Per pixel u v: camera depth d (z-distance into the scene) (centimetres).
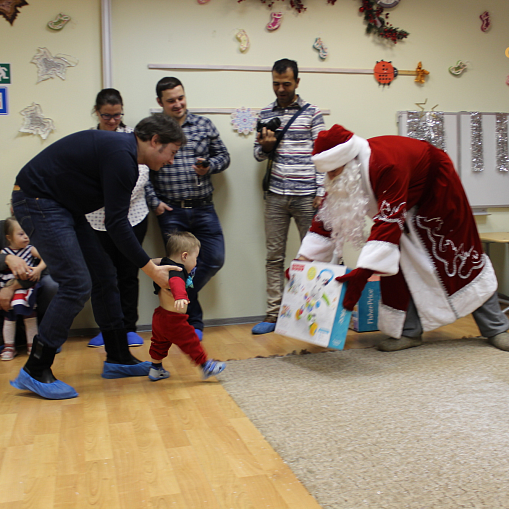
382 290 280
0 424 187
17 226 283
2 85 315
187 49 338
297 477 147
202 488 142
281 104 330
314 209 328
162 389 225
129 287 311
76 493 140
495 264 414
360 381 228
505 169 402
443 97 388
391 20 371
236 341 312
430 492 137
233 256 359
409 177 246
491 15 392
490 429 176
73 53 322
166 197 322
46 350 214
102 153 199
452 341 296
